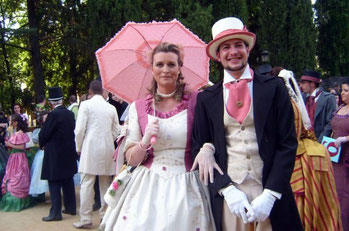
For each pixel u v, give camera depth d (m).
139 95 3.17
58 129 5.13
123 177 2.33
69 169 5.23
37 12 14.08
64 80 15.98
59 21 14.16
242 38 2.08
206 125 2.18
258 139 2.00
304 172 2.90
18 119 6.08
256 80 2.10
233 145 2.08
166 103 2.36
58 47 14.87
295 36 14.79
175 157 2.26
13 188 5.82
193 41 3.12
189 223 2.13
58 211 5.27
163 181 2.22
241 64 2.08
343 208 4.05
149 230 2.12
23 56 16.56
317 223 2.90
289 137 2.01
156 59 2.30
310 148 2.96
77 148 4.87
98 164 4.78
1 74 15.88
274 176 1.95
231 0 13.88
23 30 12.15
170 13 13.11
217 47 2.16
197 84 3.02
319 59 17.91
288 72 2.92
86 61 14.75
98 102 4.89
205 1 13.64
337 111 4.46
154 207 2.18
